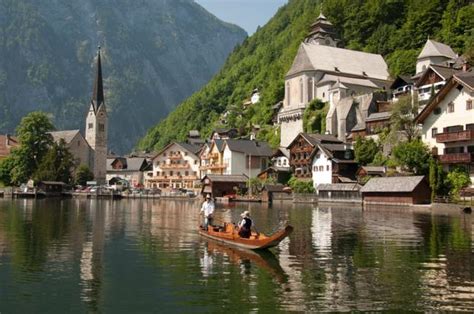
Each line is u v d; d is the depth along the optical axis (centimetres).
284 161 13812
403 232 4662
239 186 13425
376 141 12069
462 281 2572
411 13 19038
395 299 2242
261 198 11694
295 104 16862
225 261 3145
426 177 8675
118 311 2103
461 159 8538
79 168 17550
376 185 9331
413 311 2070
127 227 5194
